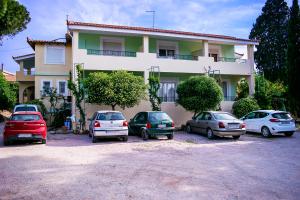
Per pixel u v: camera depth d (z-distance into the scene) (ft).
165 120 45.68
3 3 28.43
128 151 34.53
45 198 17.25
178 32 71.20
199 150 35.45
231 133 44.98
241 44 79.61
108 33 68.23
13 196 17.63
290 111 80.79
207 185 20.04
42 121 40.11
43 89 75.87
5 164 26.76
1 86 95.55
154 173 23.41
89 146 38.68
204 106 59.82
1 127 71.36
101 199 17.04
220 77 75.41
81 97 57.67
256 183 20.61
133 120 51.44
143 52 67.36
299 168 25.49
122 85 54.90
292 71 74.08
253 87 78.48
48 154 32.22
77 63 61.16
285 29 106.93
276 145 39.99
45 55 76.54
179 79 77.20
